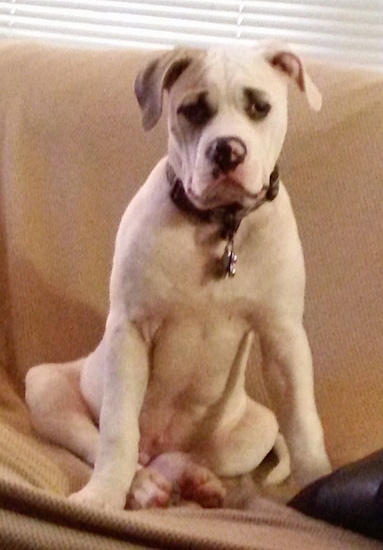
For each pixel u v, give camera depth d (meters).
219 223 1.14
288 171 1.43
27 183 1.53
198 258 1.15
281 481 1.29
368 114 1.44
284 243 1.17
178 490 1.20
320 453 1.18
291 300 1.18
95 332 1.48
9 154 1.54
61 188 1.53
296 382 1.19
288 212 1.19
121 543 0.82
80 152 1.52
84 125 1.53
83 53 1.62
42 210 1.53
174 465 1.22
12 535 0.80
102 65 1.58
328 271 1.39
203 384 1.24
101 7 1.92
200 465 1.26
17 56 1.61
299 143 1.43
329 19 1.82
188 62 1.14
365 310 1.36
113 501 1.09
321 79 1.49
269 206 1.16
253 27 1.85
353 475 0.99
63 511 0.82
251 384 1.43
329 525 0.99
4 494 0.82
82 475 1.20
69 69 1.58
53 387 1.34
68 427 1.27
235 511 1.08
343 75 1.50
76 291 1.49
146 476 1.18
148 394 1.26
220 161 1.04
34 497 0.82
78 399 1.34
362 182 1.41
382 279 1.36
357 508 0.95
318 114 1.45
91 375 1.32
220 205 1.11
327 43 1.82
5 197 1.53
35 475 1.13
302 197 1.42
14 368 1.50
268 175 1.12
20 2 1.96
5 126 1.55
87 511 0.82
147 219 1.17
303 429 1.18
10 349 1.51
